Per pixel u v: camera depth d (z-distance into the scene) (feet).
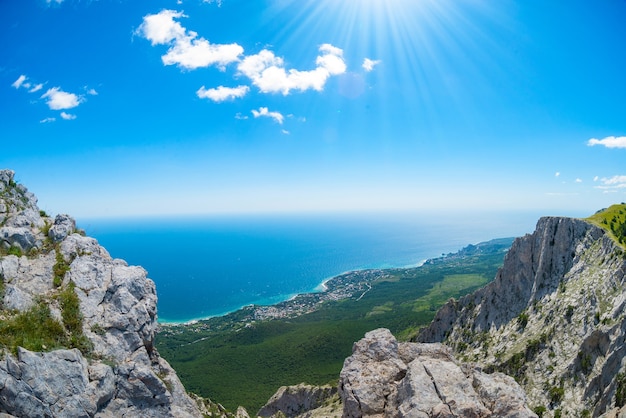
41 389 96.32
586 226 298.35
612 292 237.04
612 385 185.57
